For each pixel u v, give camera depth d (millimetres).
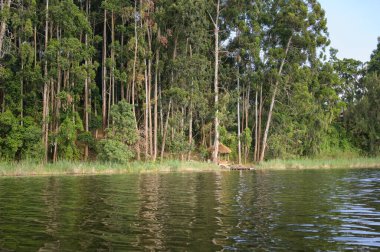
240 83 55562
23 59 38250
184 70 44656
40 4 41844
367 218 11484
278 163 44781
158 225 10359
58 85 39531
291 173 33812
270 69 51062
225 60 55156
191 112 46156
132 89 43156
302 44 50594
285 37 51250
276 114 54312
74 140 41156
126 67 45812
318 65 52625
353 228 10094
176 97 43125
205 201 14961
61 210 12695
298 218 11461
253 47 49312
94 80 49281
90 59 43375
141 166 36594
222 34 52281
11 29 42188
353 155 59219
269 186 21219
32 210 12656
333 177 28203
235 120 56688
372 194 17359
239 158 50781
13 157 37281
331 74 54250
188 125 46750
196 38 45219
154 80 48156
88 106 43219
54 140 38562
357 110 60688
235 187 20594
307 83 52281
